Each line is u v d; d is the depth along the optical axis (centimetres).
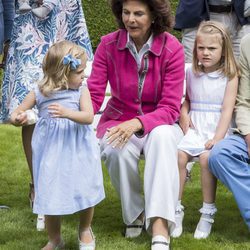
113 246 951
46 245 927
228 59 1025
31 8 1096
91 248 914
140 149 963
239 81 1034
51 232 920
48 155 873
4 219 1070
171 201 913
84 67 891
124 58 984
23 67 1091
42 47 1098
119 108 1007
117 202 1184
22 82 1084
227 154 955
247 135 977
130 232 995
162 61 977
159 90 985
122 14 980
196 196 1227
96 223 1065
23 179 1334
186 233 1013
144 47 976
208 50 1019
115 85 998
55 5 1093
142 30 956
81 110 885
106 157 964
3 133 1695
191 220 1083
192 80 1047
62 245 933
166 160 919
